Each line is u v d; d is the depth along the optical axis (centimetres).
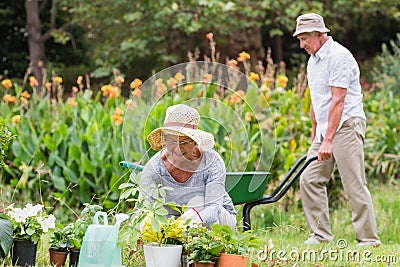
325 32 896
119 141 1191
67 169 1204
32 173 1233
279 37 2941
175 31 2502
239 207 934
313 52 906
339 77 881
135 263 618
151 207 589
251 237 593
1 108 1296
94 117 1255
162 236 589
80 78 1296
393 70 2061
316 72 911
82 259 587
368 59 3133
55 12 2495
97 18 2430
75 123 1245
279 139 1226
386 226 1076
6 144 696
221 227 579
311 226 922
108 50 2361
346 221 1128
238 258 563
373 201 1240
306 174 930
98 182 1195
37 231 620
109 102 1296
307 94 1276
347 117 897
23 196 1211
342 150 897
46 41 2650
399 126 1513
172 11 2184
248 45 2520
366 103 1590
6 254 597
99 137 1203
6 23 2564
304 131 1257
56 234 625
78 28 2664
